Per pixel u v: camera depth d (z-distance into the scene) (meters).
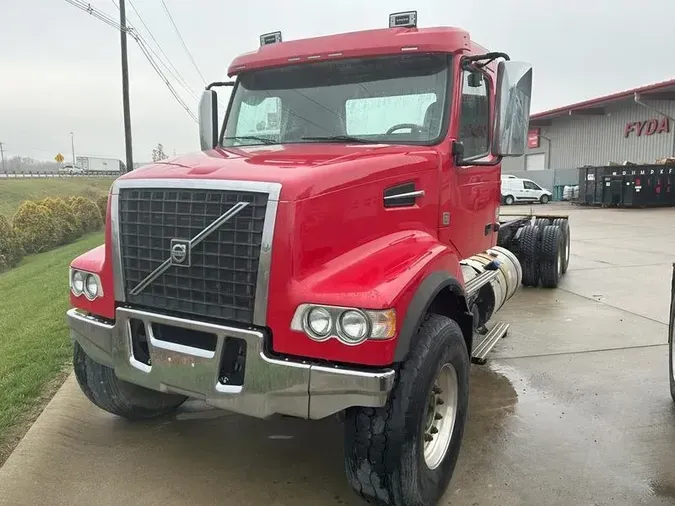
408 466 2.93
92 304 3.61
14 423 4.40
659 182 29.59
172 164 3.54
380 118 4.23
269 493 3.48
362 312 2.78
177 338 3.29
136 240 3.37
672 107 32.69
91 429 4.29
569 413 4.57
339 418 3.23
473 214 4.82
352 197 3.23
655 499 3.40
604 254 13.16
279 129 4.54
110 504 3.36
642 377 5.33
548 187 40.22
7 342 7.13
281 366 2.88
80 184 63.47
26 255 21.17
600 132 38.84
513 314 7.67
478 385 5.17
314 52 4.43
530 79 3.97
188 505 3.37
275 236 2.91
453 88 4.09
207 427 4.34
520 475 3.66
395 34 4.21
